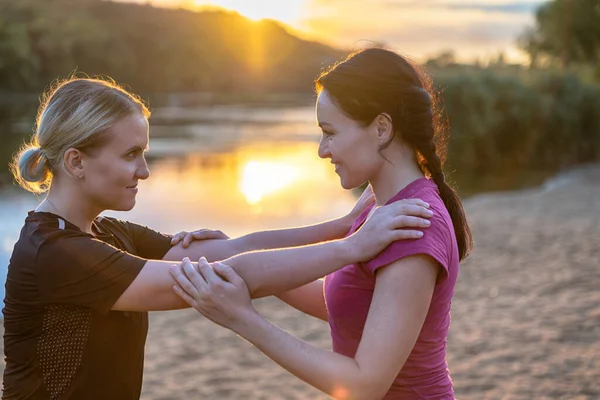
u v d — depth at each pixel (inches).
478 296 264.1
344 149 75.8
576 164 820.0
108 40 3695.9
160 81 4207.7
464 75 783.1
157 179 704.4
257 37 5403.5
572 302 241.9
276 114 1982.0
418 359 74.4
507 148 791.7
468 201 555.5
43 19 3321.9
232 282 72.3
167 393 182.9
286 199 590.6
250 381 191.0
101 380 75.1
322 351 70.5
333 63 80.5
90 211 78.3
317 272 72.8
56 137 74.6
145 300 73.7
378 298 70.8
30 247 73.0
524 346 199.8
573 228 392.2
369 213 85.6
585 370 176.4
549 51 1321.4
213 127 1440.7
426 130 75.9
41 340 73.9
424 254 70.1
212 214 517.7
